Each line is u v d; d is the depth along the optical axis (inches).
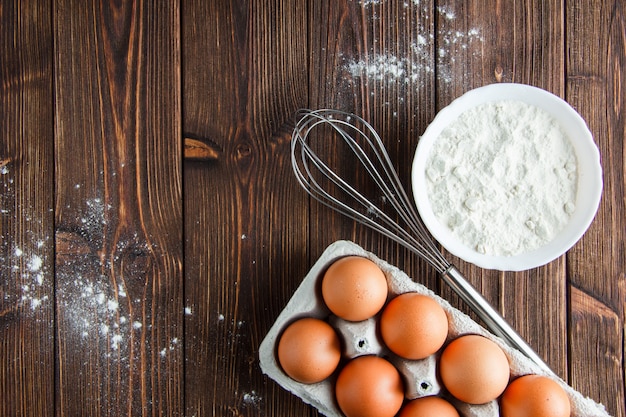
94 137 25.2
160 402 24.9
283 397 24.8
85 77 25.2
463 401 22.0
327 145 25.2
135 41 25.2
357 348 21.8
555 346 25.1
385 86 25.3
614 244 25.2
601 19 25.2
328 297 22.0
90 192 25.2
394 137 25.3
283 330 22.8
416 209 25.1
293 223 25.1
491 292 25.1
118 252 25.1
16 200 25.2
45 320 25.0
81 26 25.2
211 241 25.1
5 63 25.2
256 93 25.3
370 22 25.4
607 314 25.1
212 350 24.9
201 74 25.2
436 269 23.9
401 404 22.0
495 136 24.2
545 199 24.0
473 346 21.7
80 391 24.9
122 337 25.0
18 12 25.2
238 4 25.3
